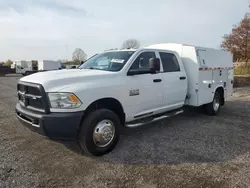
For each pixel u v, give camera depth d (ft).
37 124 10.90
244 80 51.44
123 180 9.63
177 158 11.83
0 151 12.37
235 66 65.98
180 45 19.48
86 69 14.32
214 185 9.24
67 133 10.66
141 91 14.20
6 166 10.65
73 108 10.77
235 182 9.46
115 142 12.78
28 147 13.03
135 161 11.44
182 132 16.39
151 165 11.02
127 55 14.57
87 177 9.84
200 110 22.57
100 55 16.49
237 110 24.88
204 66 19.27
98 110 11.91
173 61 17.54
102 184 9.30
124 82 13.17
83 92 11.09
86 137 11.34
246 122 19.47
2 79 79.41
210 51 20.72
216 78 21.67
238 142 14.35
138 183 9.40
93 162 11.29
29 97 11.61
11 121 18.40
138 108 14.26
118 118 12.93
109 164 11.09
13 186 9.01
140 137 15.16
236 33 60.08
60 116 10.48
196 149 13.09
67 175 9.98
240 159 11.77
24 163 11.03
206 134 15.96
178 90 17.52
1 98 31.35
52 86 10.84
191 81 18.84
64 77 11.39
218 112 22.90
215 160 11.62
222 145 13.79
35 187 9.00
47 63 116.98
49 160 11.41
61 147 13.07
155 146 13.51
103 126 11.99
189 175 10.05
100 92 11.80
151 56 15.67
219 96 22.90
